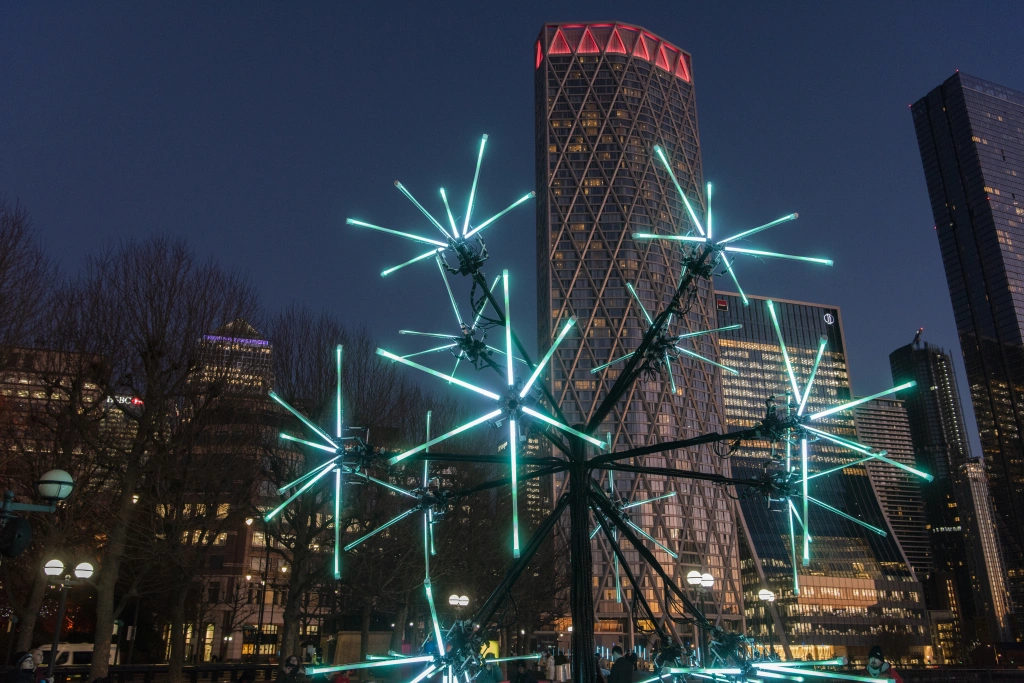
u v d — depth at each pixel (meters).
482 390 8.79
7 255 30.12
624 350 184.88
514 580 10.28
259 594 95.88
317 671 9.30
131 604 73.94
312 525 38.25
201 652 76.44
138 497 33.53
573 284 191.38
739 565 184.38
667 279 194.88
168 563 35.50
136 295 32.78
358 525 40.53
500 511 54.66
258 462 36.44
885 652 196.38
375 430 39.16
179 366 32.91
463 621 9.92
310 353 38.91
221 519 37.00
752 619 199.88
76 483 32.28
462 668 9.70
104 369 31.94
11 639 52.22
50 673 27.34
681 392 187.38
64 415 31.75
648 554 11.06
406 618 55.00
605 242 195.00
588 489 10.39
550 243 195.88
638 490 177.12
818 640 199.25
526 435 10.33
